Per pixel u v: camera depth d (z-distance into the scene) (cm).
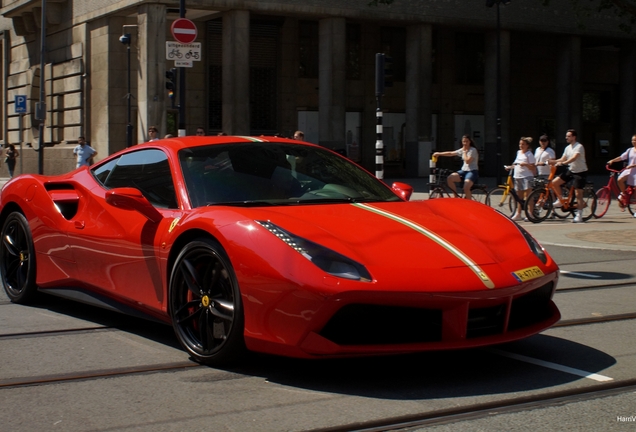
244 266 392
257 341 390
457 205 485
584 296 651
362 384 390
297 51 3091
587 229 1281
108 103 2752
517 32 3259
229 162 493
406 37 3025
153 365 428
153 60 2506
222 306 412
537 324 417
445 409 349
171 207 473
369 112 3253
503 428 324
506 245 427
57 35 3102
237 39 2591
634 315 567
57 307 603
